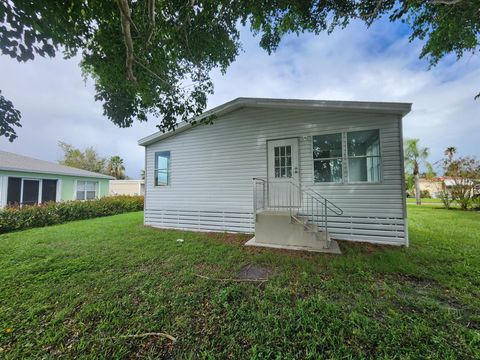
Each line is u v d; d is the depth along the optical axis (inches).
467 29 199.2
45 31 107.7
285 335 80.0
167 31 161.2
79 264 154.6
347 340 77.8
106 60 160.1
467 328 82.8
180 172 303.0
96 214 438.6
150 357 71.3
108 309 99.6
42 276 134.6
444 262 150.9
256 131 258.7
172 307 99.9
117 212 498.6
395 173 201.3
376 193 207.2
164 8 151.5
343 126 220.5
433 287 117.1
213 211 280.1
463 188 507.5
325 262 154.2
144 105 197.8
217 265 153.0
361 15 200.7
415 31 224.1
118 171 1164.5
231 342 77.6
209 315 94.0
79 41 139.7
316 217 227.6
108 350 75.5
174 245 205.2
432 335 78.5
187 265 152.8
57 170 486.9
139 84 171.2
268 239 208.1
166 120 195.6
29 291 116.3
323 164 228.2
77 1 112.2
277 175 246.8
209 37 175.3
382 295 108.7
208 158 285.0
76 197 532.4
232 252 181.5
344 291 113.0
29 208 325.4
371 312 94.0
